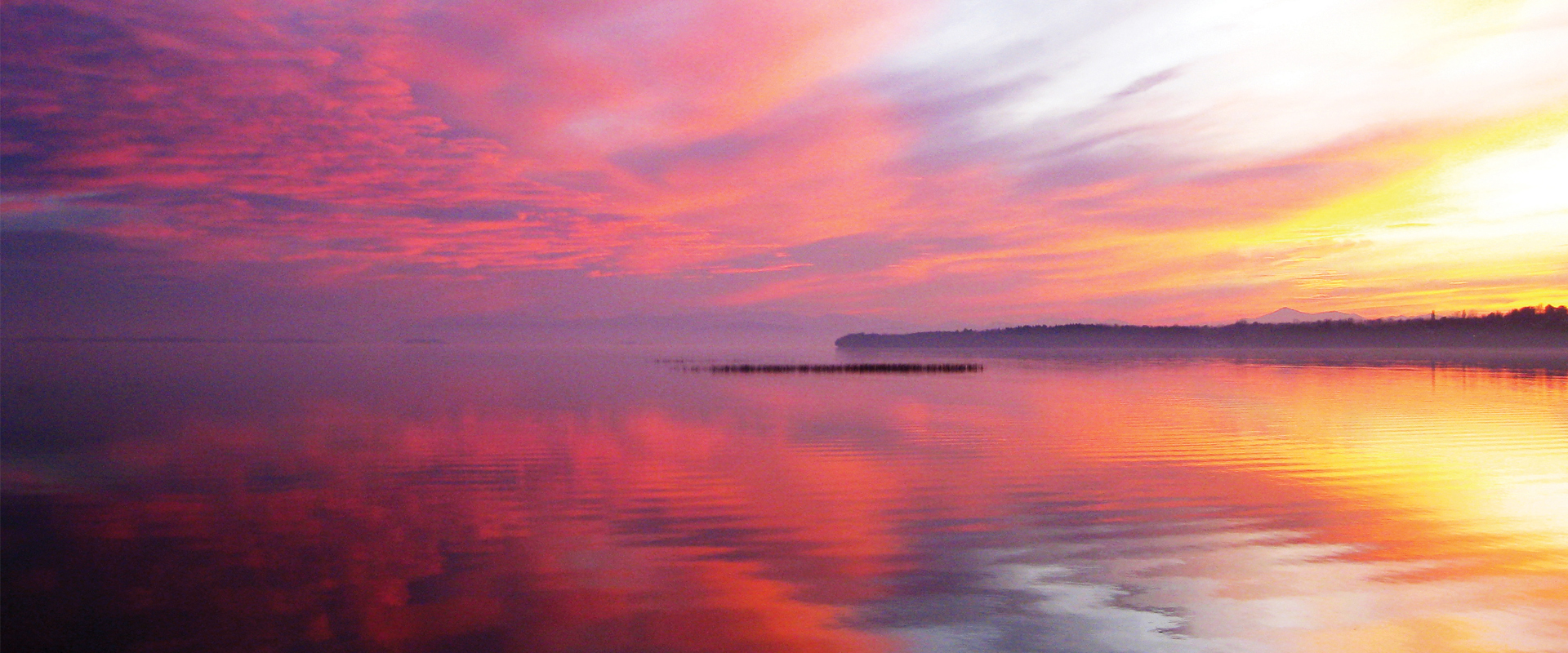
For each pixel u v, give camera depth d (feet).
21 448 63.16
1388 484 45.88
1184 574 29.40
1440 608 25.77
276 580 29.04
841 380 166.61
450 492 45.06
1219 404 99.09
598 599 27.07
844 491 44.98
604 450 61.62
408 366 255.09
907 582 28.71
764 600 26.99
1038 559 31.35
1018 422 79.56
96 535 35.42
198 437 70.49
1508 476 48.19
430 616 25.46
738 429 74.64
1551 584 27.89
